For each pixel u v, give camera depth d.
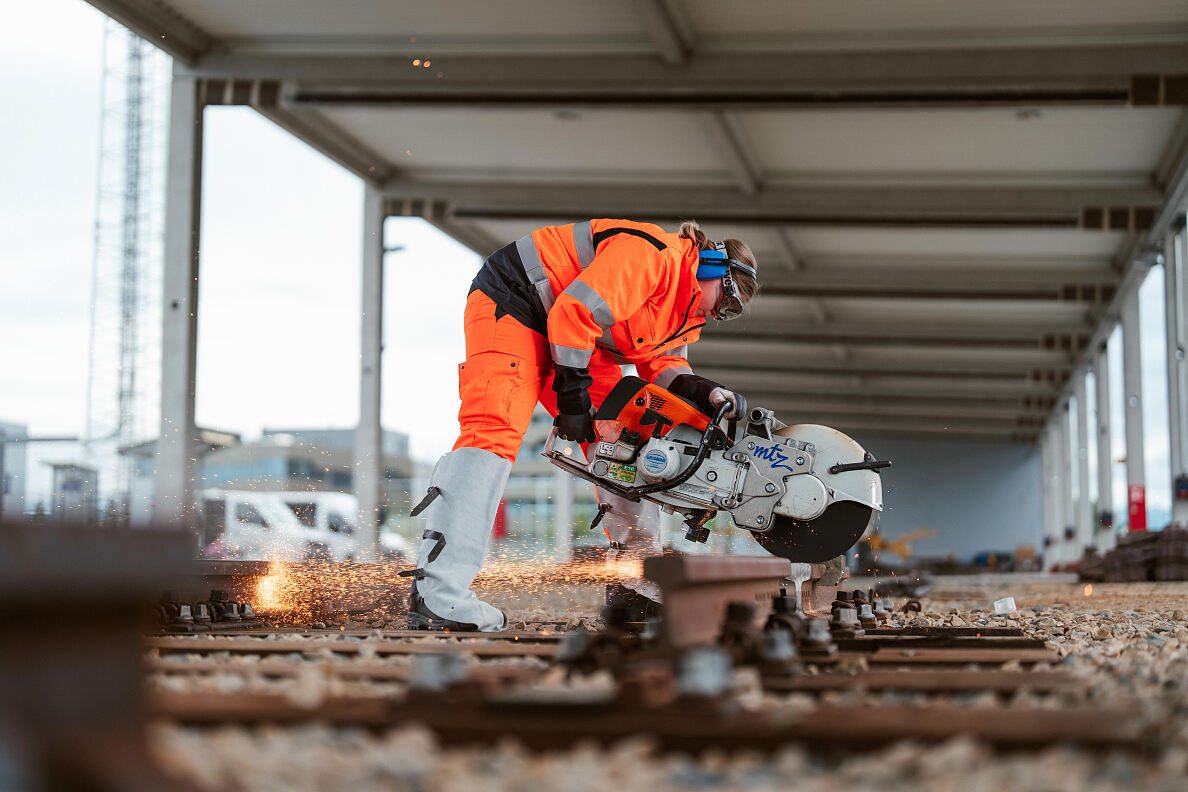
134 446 12.38
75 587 1.11
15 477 11.91
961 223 16.55
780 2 10.84
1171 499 15.52
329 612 4.92
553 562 7.71
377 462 16.30
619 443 4.21
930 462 44.56
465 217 17.14
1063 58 11.34
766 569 3.00
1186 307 15.15
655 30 11.09
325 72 12.61
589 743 1.33
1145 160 14.82
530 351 4.09
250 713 1.47
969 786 1.12
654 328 4.21
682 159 15.53
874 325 25.55
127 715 1.17
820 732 1.33
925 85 11.72
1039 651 2.77
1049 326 25.03
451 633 3.41
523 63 12.27
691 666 1.46
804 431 4.18
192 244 12.50
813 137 14.37
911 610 5.86
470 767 1.22
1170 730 1.47
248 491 14.26
